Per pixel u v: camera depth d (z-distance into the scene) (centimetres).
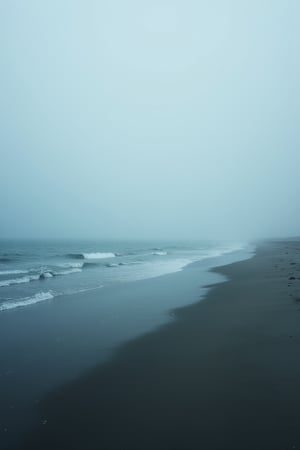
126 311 1150
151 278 2116
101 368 634
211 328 883
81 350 744
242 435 398
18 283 1912
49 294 1499
